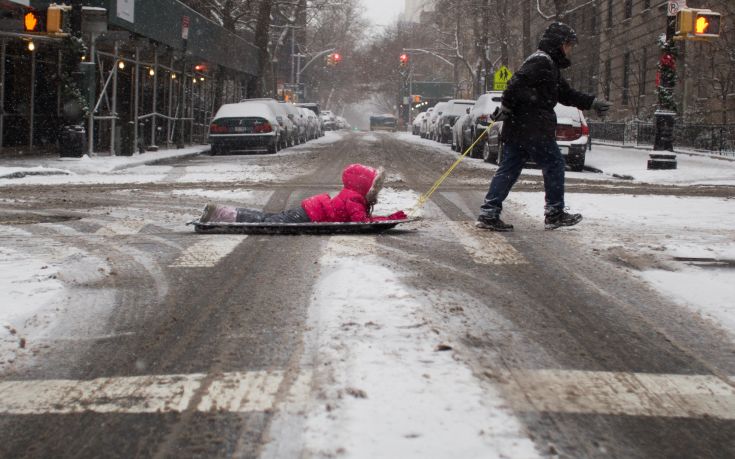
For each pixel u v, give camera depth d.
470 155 24.25
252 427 3.15
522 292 5.55
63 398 3.55
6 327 4.61
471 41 70.81
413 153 26.64
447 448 2.91
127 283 5.82
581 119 20.30
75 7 19.59
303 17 62.03
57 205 10.91
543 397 3.52
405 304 4.96
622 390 3.65
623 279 6.03
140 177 15.96
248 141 25.22
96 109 20.56
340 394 3.44
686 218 9.55
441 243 7.52
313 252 6.91
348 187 8.28
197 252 7.00
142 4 22.20
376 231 8.09
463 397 3.43
